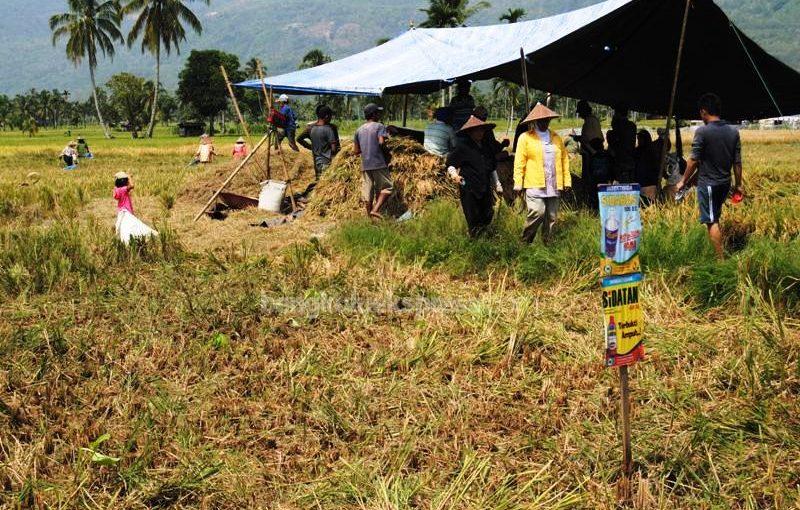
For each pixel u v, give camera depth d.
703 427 4.31
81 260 8.41
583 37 11.35
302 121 112.44
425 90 15.41
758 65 11.35
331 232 9.96
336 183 12.30
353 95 14.55
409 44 16.19
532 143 8.45
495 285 7.66
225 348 5.92
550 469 4.03
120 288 7.51
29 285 7.49
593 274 7.43
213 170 16.06
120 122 153.25
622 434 4.21
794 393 4.82
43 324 6.29
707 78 12.45
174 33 75.56
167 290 7.39
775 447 4.14
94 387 5.17
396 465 4.04
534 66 13.02
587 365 5.41
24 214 13.36
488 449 4.28
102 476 4.02
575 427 4.46
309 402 4.91
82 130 167.38
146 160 35.09
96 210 14.26
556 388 5.02
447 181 11.93
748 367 4.88
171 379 5.35
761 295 6.22
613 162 11.52
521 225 9.42
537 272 7.73
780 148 34.03
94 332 6.27
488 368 5.49
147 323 6.42
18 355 5.68
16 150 42.97
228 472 4.06
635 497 3.67
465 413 4.68
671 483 3.89
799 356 5.18
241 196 13.66
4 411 4.72
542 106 8.50
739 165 7.69
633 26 11.37
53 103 189.75
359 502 3.72
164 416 4.68
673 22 10.98
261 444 4.40
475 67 12.63
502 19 49.59
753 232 8.84
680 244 7.72
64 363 5.59
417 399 4.94
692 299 6.74
